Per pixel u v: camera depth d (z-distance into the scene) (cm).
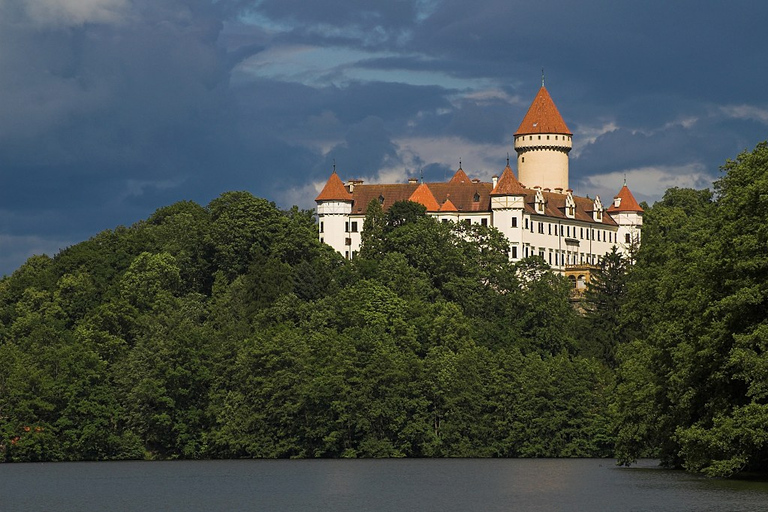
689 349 14762
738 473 17062
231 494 16888
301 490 17288
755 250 13800
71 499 16450
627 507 13975
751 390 13538
